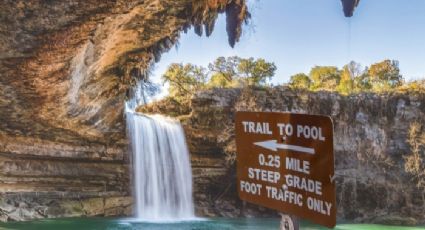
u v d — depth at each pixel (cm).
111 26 1400
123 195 1814
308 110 1828
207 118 1867
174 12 1485
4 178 1611
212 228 1659
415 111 1758
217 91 1834
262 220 1841
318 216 179
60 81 1482
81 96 1575
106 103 1664
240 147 231
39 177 1678
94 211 1756
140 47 1561
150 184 1847
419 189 1802
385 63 1708
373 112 1806
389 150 1836
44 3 1262
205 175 1906
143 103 1773
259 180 217
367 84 1780
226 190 1905
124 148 1792
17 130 1606
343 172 1853
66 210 1716
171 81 1738
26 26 1315
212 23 1678
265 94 1830
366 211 1838
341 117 1820
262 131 214
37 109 1570
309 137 184
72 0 1270
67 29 1348
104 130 1736
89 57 1468
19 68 1425
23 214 1638
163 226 1694
